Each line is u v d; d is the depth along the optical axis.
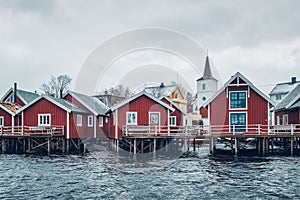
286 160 23.62
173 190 14.48
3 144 30.81
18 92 40.22
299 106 28.56
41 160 24.89
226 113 28.62
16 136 30.20
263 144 26.47
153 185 15.46
